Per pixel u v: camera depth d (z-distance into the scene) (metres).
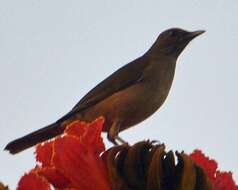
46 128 4.08
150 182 1.23
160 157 1.24
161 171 1.24
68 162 1.22
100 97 4.27
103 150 1.27
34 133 3.99
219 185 1.35
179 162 1.26
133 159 1.25
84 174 1.23
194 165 1.26
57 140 1.24
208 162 1.39
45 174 1.22
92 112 4.26
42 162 1.25
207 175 1.27
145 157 1.25
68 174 1.22
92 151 1.25
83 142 1.25
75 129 1.28
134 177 1.25
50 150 1.25
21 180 1.18
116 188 1.24
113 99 4.24
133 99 4.25
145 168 1.25
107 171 1.25
